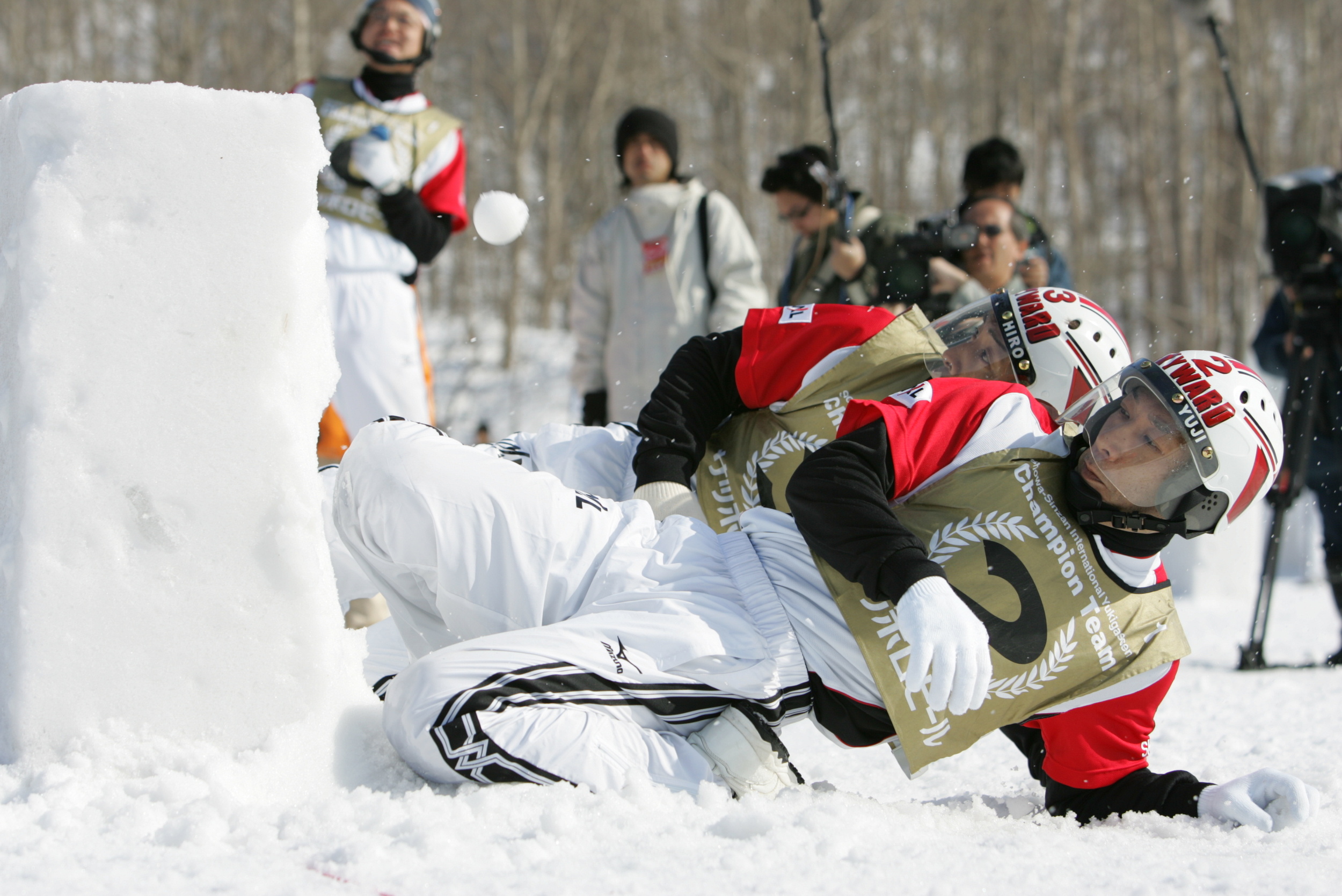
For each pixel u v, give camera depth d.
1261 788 7.46
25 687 6.35
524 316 98.00
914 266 16.61
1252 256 89.94
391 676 8.56
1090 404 7.91
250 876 5.24
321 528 6.83
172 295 6.44
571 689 7.13
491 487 7.75
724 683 7.45
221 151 6.47
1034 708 7.54
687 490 8.92
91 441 6.38
